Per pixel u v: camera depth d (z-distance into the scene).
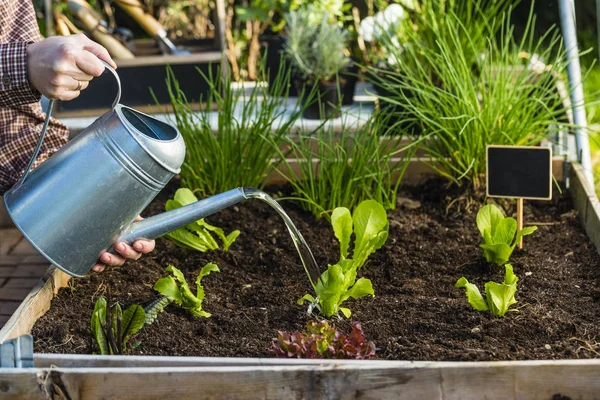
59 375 1.56
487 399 1.56
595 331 1.91
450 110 2.89
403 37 3.35
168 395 1.57
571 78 2.96
